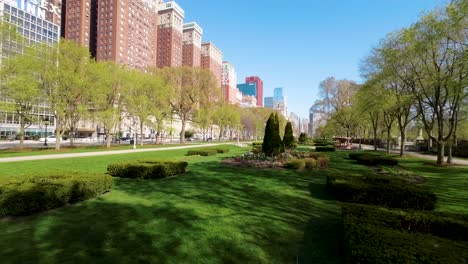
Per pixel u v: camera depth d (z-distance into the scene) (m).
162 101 37.84
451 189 10.15
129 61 89.50
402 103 22.27
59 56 25.45
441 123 19.42
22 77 22.56
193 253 4.18
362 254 2.96
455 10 14.84
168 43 108.25
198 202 7.25
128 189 8.77
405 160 22.86
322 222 5.82
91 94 27.92
